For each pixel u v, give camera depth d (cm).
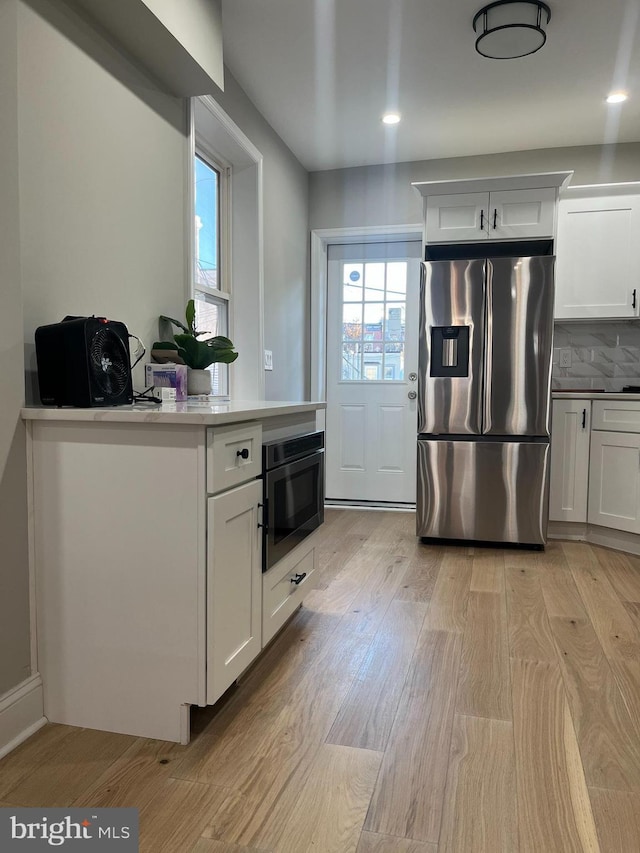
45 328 158
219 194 331
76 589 155
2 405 147
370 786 134
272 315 361
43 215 162
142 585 149
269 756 145
